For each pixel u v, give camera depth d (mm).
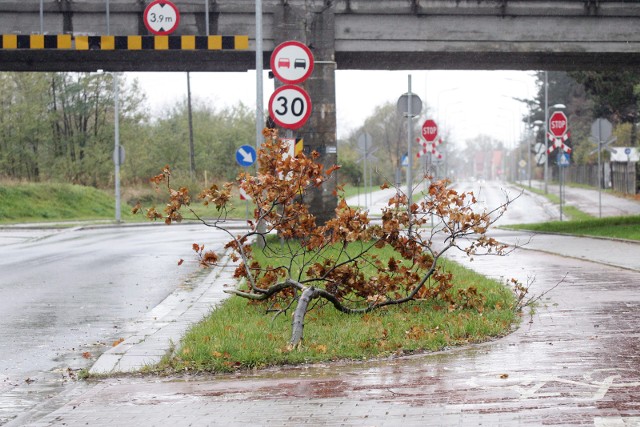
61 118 75125
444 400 8078
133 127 75625
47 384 9766
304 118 19688
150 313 15062
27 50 31578
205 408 8148
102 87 73875
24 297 17328
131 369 10055
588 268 21031
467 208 13789
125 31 31969
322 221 31250
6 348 11906
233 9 31859
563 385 8539
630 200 63531
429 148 38688
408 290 13703
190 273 22016
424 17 32719
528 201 71688
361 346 10727
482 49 32938
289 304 13039
